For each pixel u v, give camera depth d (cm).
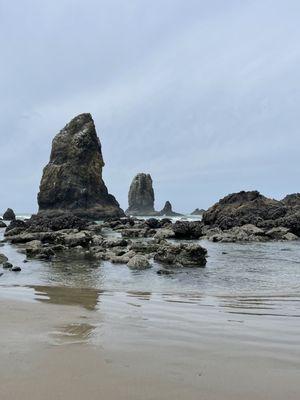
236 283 1723
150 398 518
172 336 834
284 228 4503
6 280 1739
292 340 817
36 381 569
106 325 922
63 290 1513
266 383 573
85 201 10344
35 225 4975
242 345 773
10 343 754
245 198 6262
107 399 513
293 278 1867
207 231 4781
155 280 1783
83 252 2830
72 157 10550
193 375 602
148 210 16550
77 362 650
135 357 683
